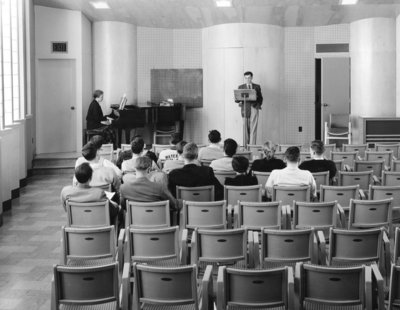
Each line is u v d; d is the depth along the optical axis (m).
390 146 11.73
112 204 6.37
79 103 15.56
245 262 5.07
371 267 4.23
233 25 16.62
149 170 7.63
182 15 16.30
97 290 4.07
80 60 15.46
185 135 17.69
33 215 9.94
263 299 3.99
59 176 14.11
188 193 6.91
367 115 16.11
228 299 4.02
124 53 16.72
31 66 14.41
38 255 7.59
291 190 6.75
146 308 4.20
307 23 16.83
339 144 16.61
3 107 10.95
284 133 17.47
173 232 5.17
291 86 17.38
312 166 7.93
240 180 7.05
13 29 12.57
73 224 6.23
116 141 15.34
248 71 16.47
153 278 4.04
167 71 17.52
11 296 6.06
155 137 16.19
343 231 4.91
